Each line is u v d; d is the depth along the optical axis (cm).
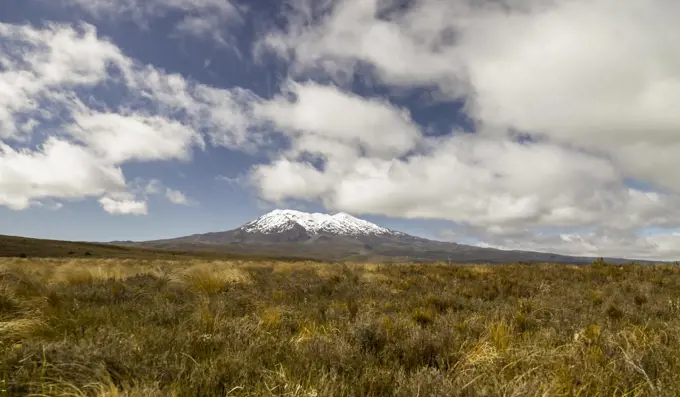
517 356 448
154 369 368
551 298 892
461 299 915
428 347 477
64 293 877
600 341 485
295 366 405
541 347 479
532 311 730
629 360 390
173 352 420
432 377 371
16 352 382
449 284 1213
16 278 890
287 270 1728
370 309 770
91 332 493
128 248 15538
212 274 1206
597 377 370
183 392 337
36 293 813
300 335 575
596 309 771
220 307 727
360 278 1387
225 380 367
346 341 515
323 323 666
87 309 700
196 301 846
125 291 1002
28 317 605
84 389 334
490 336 527
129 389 332
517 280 1288
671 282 1207
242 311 753
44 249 10906
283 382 358
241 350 448
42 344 397
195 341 475
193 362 403
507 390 342
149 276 1424
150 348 435
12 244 10700
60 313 621
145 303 837
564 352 448
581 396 358
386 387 370
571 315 672
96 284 1145
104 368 357
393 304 867
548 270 1582
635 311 723
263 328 586
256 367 392
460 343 509
